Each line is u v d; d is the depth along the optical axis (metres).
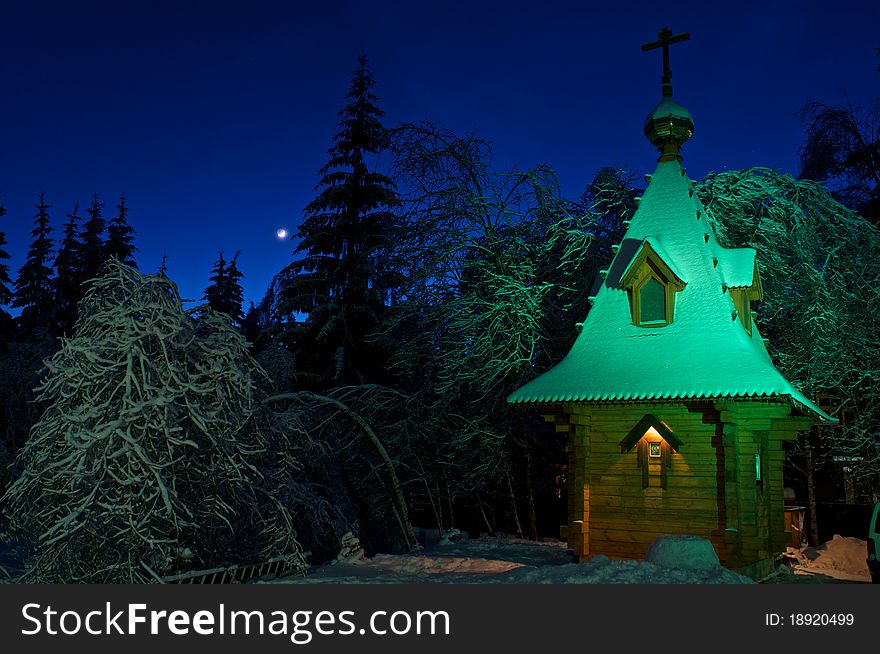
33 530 11.44
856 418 20.92
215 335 13.19
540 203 21.06
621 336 15.15
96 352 11.14
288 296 28.66
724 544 13.10
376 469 21.14
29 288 41.59
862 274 20.52
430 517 25.05
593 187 22.62
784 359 19.97
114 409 11.05
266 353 21.88
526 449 21.62
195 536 12.12
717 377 13.12
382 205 28.73
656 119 16.73
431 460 21.78
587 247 20.00
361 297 27.89
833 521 20.91
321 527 16.52
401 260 20.98
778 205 20.23
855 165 25.80
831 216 21.12
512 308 18.92
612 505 14.19
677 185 16.36
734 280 15.23
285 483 14.76
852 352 20.64
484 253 21.05
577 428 14.52
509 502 22.73
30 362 22.48
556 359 20.19
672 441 13.69
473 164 21.02
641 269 15.18
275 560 12.30
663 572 9.86
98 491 10.22
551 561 15.49
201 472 11.77
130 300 12.87
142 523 10.20
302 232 28.95
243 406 13.16
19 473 17.16
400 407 21.88
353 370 26.45
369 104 29.45
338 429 21.19
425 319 20.66
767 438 15.29
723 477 13.29
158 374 11.38
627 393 13.53
